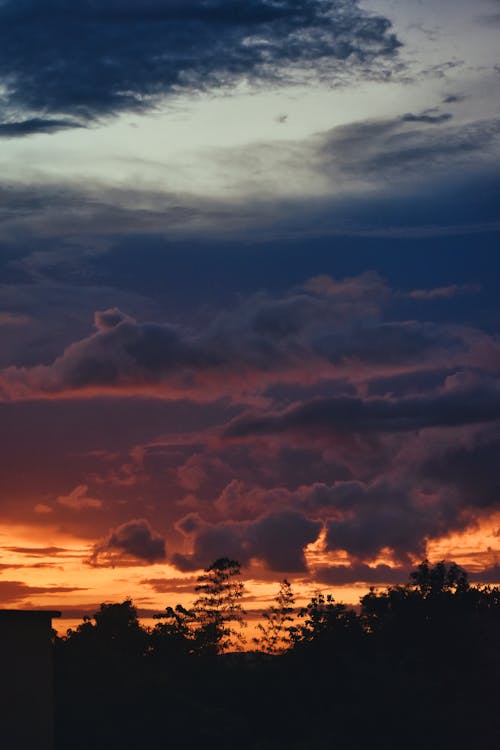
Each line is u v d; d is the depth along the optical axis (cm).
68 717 4388
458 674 5494
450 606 5778
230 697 5019
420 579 5922
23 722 2959
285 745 4706
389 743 4791
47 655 3045
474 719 4994
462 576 5956
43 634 3050
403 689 4994
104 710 4450
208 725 4581
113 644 5509
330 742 4756
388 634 5703
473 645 5619
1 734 2912
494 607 6141
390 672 5200
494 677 5509
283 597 5741
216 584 5881
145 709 4519
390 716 4841
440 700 5091
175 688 4819
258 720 4962
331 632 5438
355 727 4828
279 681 5069
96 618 5609
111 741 4372
